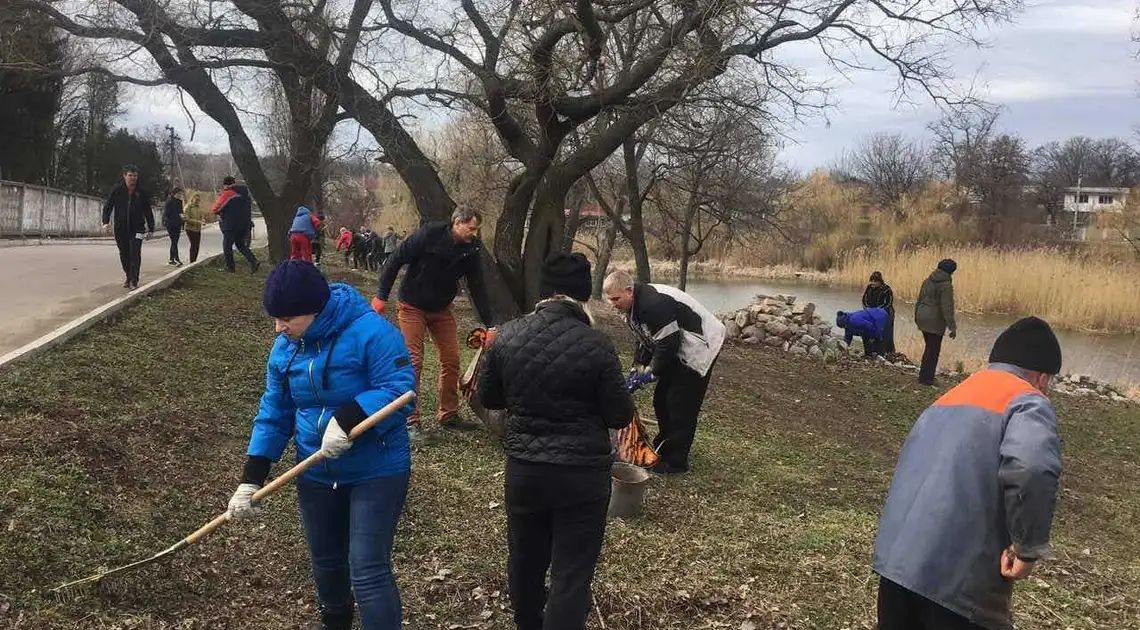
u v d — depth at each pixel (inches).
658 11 437.1
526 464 124.3
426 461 215.0
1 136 1195.9
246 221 559.5
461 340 430.6
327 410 116.6
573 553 123.9
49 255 565.6
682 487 224.5
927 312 471.2
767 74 447.2
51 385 209.6
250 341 320.2
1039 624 159.9
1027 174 2014.0
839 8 424.5
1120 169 3065.9
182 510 166.6
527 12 410.6
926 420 112.0
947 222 1786.4
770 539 189.5
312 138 566.6
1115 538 249.0
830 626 148.8
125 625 126.5
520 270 482.6
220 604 139.1
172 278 430.3
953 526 102.0
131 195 375.2
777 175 885.2
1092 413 459.5
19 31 461.4
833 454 297.4
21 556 133.4
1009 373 109.0
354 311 117.3
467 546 167.5
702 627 145.0
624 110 453.1
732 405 359.9
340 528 121.8
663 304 220.4
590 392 124.0
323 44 461.7
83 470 167.5
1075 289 968.9
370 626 113.1
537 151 465.4
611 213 679.1
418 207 493.4
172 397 228.2
